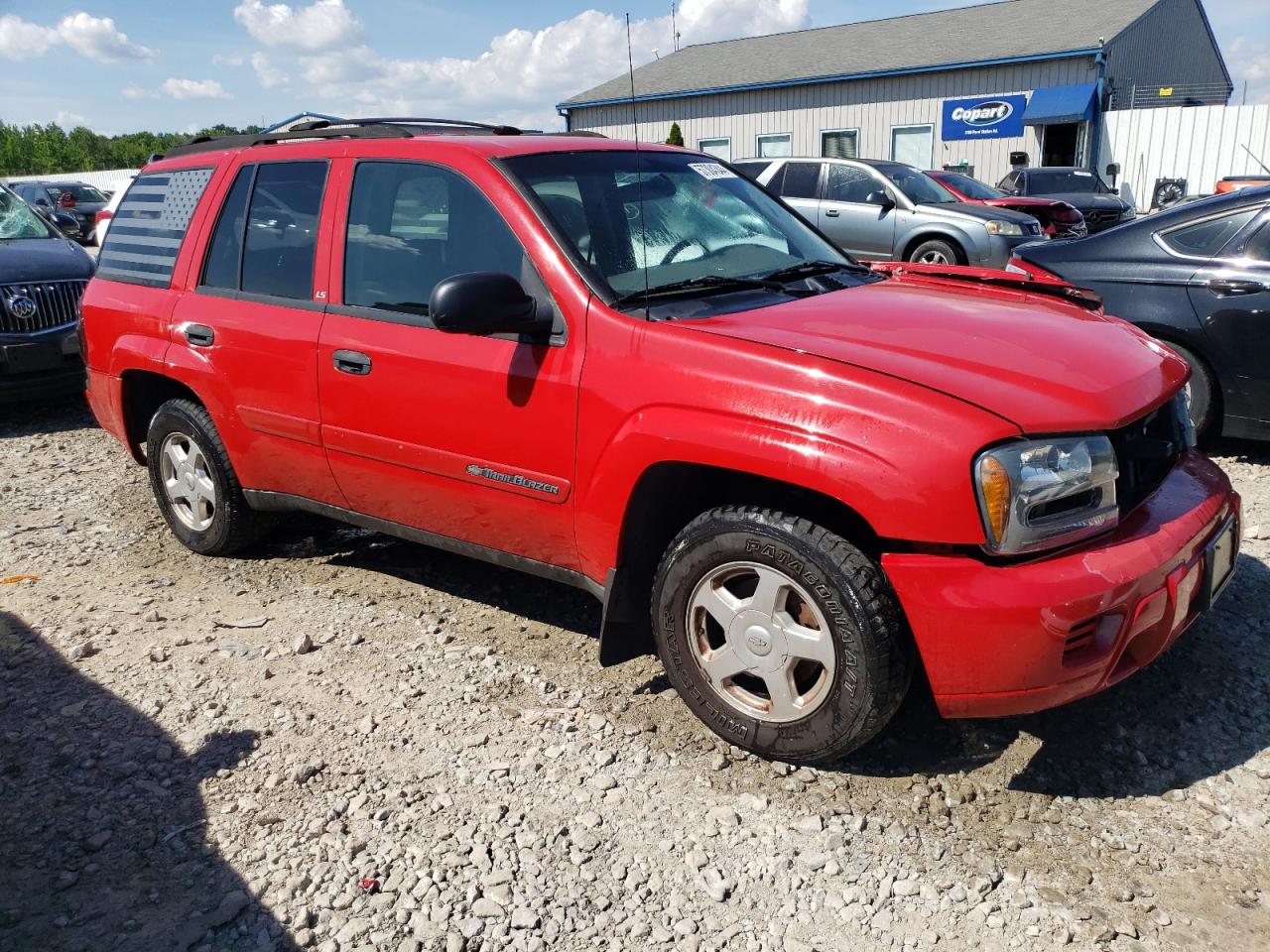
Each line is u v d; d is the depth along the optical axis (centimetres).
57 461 657
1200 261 574
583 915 253
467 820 288
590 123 3181
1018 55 2412
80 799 301
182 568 470
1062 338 316
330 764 316
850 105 2684
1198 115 2314
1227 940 239
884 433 266
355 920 252
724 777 305
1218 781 296
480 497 352
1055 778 300
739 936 246
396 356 360
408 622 410
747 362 288
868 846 274
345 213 388
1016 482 262
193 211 448
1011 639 262
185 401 461
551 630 402
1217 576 311
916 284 391
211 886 265
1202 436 596
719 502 330
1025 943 240
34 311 745
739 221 398
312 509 425
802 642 290
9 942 246
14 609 429
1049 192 1902
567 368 320
